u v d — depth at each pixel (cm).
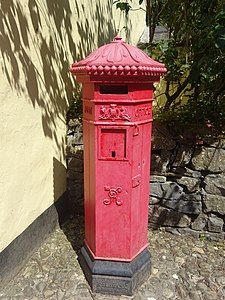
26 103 246
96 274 228
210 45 280
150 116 223
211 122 278
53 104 292
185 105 310
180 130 281
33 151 258
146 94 211
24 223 251
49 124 285
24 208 249
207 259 267
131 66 189
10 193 229
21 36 238
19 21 236
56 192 305
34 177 262
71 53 339
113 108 202
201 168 283
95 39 432
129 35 620
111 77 194
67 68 327
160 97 368
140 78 197
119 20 558
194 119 280
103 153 212
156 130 285
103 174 216
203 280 242
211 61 280
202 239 295
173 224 301
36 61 262
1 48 213
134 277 227
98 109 204
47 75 281
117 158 212
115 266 228
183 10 316
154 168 294
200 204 291
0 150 215
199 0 294
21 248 249
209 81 309
